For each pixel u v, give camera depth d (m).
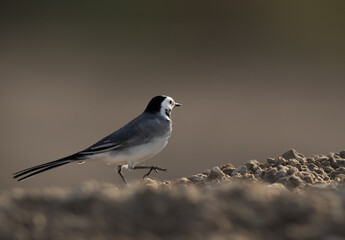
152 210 6.44
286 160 10.88
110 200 6.61
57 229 6.12
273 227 6.30
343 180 9.63
